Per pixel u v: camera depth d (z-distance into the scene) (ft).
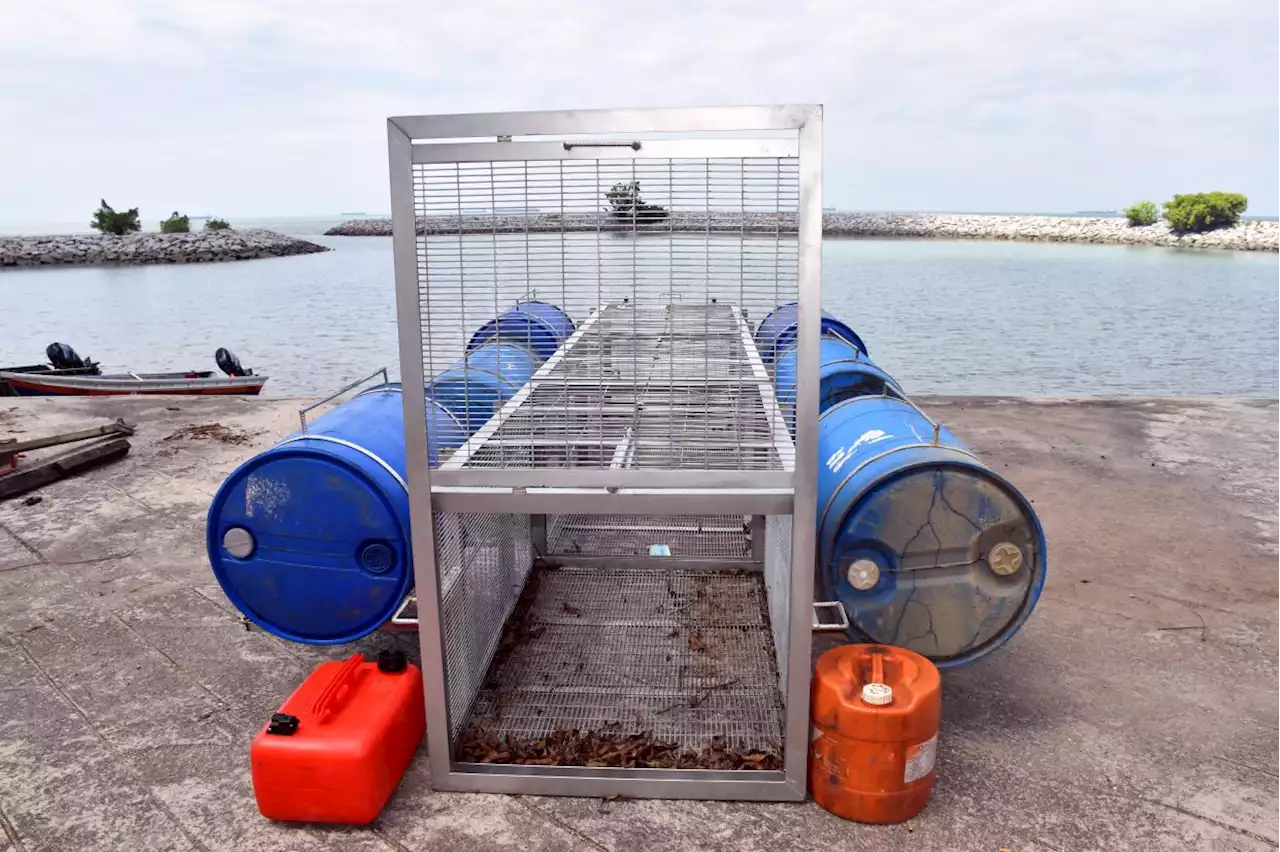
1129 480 20.48
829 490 10.71
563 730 10.54
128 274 148.46
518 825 9.27
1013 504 10.13
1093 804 9.53
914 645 10.46
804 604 9.01
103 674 12.47
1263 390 53.88
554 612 13.55
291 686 12.16
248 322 85.20
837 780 9.21
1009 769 10.14
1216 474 20.89
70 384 40.86
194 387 41.68
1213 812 9.41
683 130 8.12
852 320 82.84
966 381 56.59
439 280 8.86
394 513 10.47
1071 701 11.61
